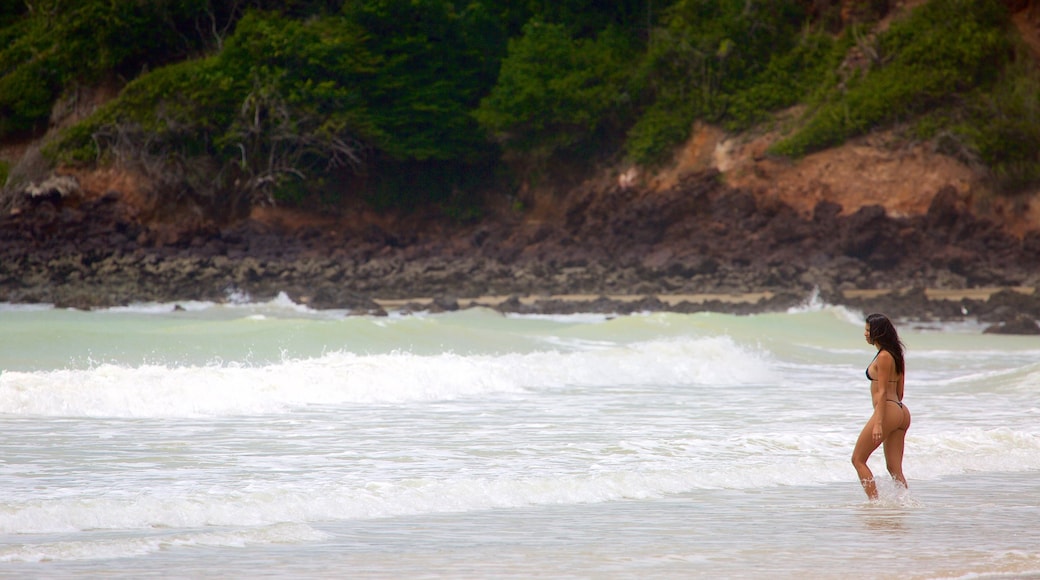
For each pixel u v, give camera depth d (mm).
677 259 152375
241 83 174375
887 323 29828
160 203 175250
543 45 178625
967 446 36531
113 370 48469
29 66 190250
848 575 21328
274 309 121312
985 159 158750
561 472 31547
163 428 40312
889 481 30688
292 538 23953
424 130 180000
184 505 26172
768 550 23359
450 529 25109
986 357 79188
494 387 54500
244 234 169875
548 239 171625
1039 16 169500
